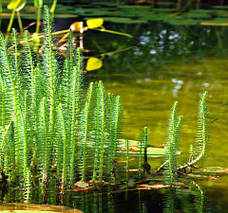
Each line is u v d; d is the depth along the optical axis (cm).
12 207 446
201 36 1541
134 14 1781
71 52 510
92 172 544
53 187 498
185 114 775
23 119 461
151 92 917
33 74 506
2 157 504
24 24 1509
